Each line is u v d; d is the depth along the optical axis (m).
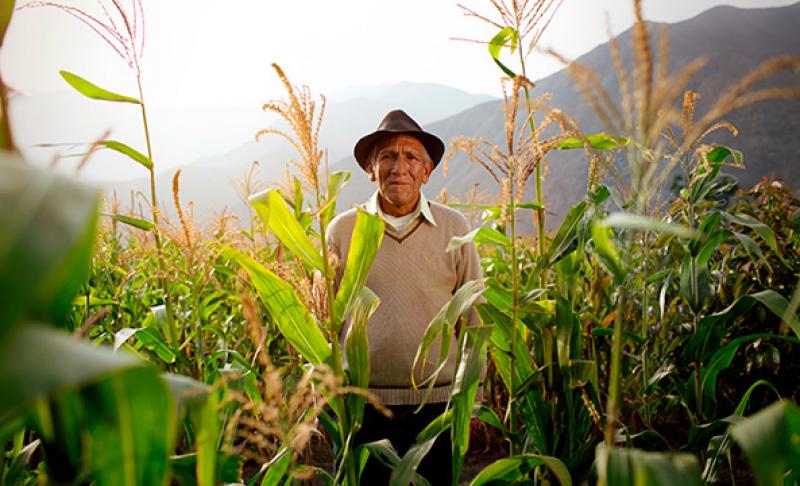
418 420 2.77
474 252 2.97
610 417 1.06
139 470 0.68
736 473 3.28
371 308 1.72
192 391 0.85
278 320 1.75
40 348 0.46
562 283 2.13
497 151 1.92
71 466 0.71
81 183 0.47
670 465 0.90
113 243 3.86
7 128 0.67
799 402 3.29
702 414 2.07
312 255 1.72
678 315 3.12
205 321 3.23
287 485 1.83
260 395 2.02
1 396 0.42
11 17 0.68
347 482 1.85
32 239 0.41
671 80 0.95
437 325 1.89
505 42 2.33
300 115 1.67
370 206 2.94
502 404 4.31
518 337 2.10
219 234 2.74
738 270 3.41
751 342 3.21
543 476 2.01
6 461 1.49
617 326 1.10
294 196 2.10
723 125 1.92
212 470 0.89
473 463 4.10
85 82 2.27
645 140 1.00
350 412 1.75
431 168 3.16
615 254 1.10
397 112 2.90
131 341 2.82
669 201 3.23
